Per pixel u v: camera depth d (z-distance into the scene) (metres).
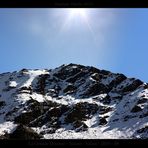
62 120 189.88
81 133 171.88
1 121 183.50
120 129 172.62
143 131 161.88
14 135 136.50
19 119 184.50
